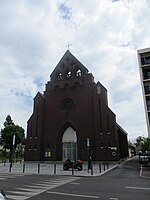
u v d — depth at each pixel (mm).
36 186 12172
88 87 42562
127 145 64625
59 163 39719
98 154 37250
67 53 47031
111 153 36438
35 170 24500
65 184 13109
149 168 27672
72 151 40406
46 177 17375
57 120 43156
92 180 15383
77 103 42438
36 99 46156
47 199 8570
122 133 53031
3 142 59938
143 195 9445
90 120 40250
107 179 16000
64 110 43125
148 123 35219
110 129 37812
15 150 58625
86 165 34406
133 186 12203
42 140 42906
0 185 12516
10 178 16328
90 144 38625
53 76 46812
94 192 10211
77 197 9008
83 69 44281
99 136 38219
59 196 9211
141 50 40469
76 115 41719
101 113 39438
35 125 44000
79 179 16078
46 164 38125
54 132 42562
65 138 41781
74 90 43656
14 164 37438
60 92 44938
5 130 58656
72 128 42062
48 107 45000
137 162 41062
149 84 37938
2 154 56312
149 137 35250
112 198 8812
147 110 35969
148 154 38688
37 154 41500
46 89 46688
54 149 41250
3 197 4949
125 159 52375
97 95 41000
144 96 37000
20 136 58781
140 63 39688
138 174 20016
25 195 9414
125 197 9016
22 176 17984
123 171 23516
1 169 25594
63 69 46219
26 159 42125
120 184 13094
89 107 41188
